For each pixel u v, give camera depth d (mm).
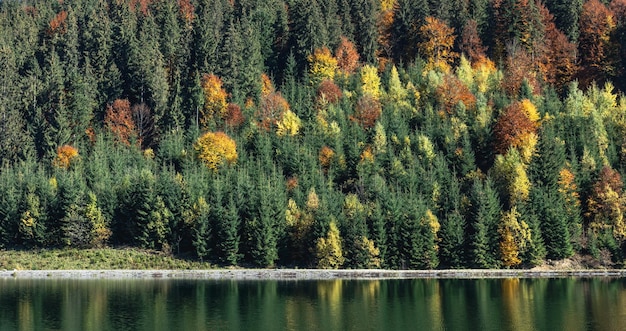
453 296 105438
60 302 100938
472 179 152250
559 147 149750
